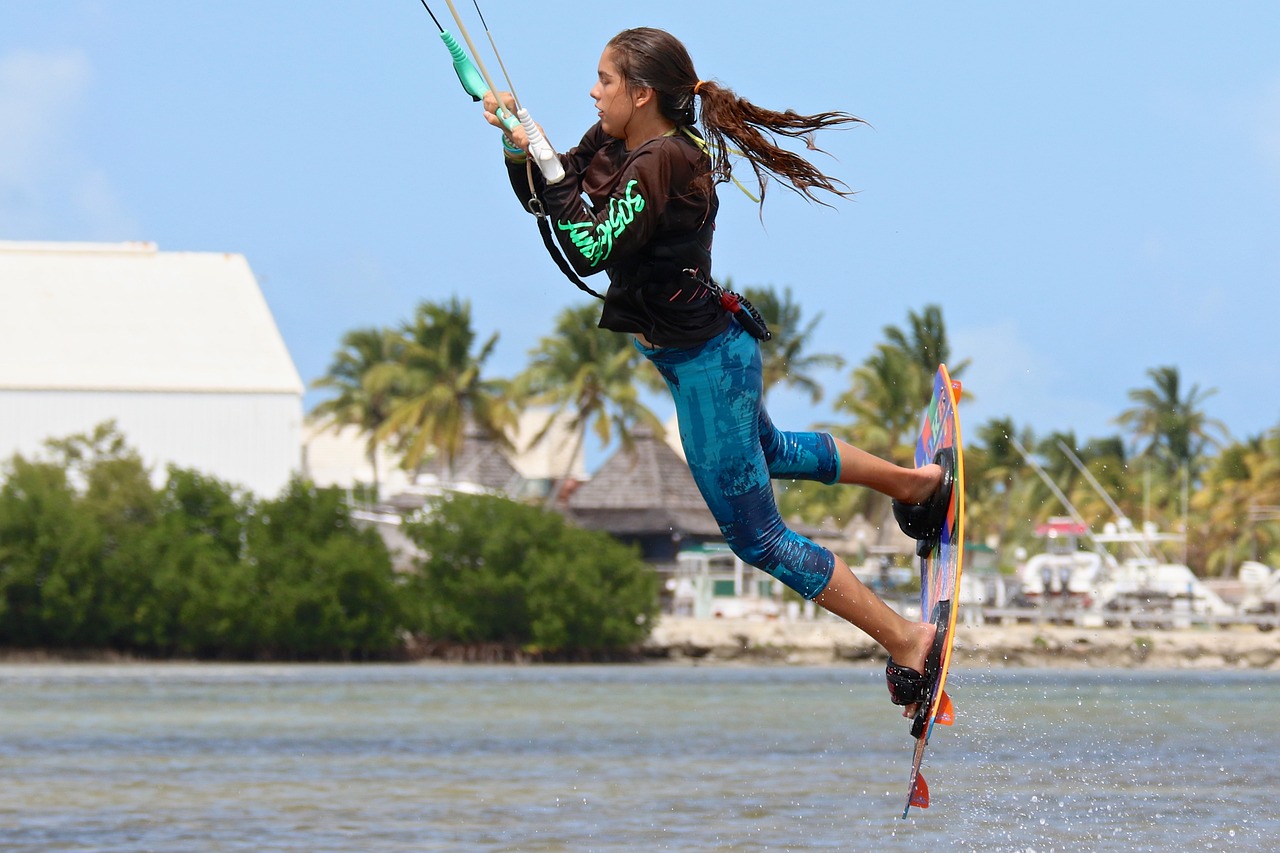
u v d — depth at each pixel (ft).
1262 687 438.81
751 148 68.33
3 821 134.10
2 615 562.25
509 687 424.87
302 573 581.94
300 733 252.83
